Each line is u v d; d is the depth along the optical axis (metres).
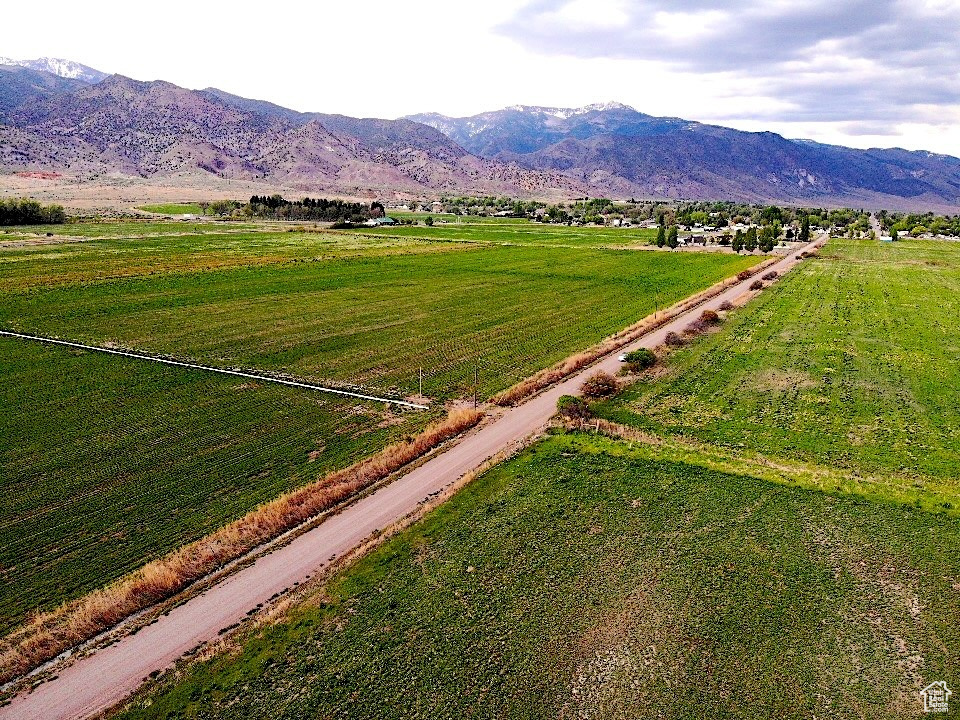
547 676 23.36
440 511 33.66
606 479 37.03
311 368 58.00
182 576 28.23
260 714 21.56
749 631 25.53
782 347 66.75
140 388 51.81
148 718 21.38
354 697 22.33
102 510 33.72
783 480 36.94
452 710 21.92
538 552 30.23
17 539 31.12
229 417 46.50
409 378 55.75
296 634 25.05
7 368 55.56
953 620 26.17
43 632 24.95
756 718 21.84
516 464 38.88
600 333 71.62
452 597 27.17
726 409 49.06
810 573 28.89
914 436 44.31
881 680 23.31
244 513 33.59
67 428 43.81
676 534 31.75
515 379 55.66
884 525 32.50
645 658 24.16
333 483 36.22
